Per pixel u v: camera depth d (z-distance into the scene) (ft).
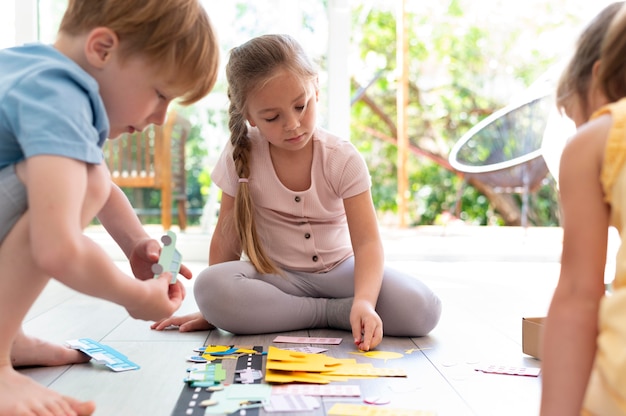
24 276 3.78
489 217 20.04
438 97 19.88
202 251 11.76
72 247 3.47
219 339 5.81
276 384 4.42
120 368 4.81
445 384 4.51
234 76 6.03
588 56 3.26
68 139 3.59
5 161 3.85
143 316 4.01
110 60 3.99
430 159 19.94
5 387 3.84
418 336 5.99
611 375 2.72
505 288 8.94
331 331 6.19
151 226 12.25
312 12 11.34
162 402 4.14
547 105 14.48
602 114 3.02
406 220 18.70
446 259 12.20
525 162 13.80
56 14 11.37
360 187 6.31
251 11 11.44
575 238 3.02
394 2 19.81
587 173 2.99
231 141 6.52
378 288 5.88
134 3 3.94
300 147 5.99
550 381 2.98
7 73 3.91
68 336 5.90
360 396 4.22
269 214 6.53
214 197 12.25
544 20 19.40
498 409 4.04
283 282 6.30
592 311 2.97
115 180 12.14
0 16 11.27
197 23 4.11
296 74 5.75
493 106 19.75
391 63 19.99
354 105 20.22
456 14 19.66
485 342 5.77
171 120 12.14
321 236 6.52
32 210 3.51
